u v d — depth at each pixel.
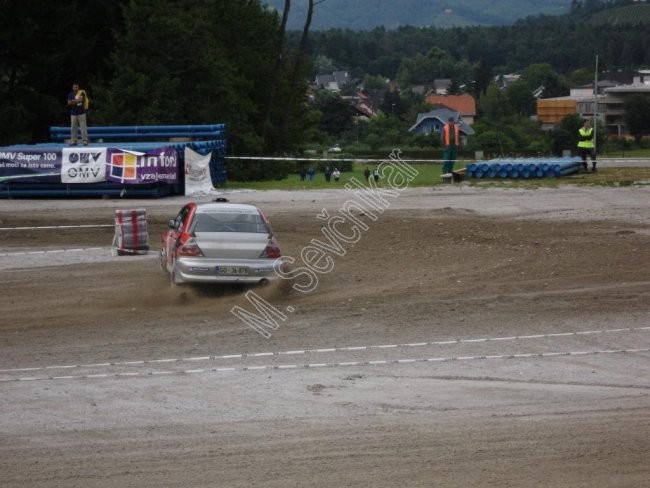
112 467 10.71
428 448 11.27
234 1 73.00
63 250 28.34
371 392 13.92
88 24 65.75
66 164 41.25
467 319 18.69
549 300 20.25
